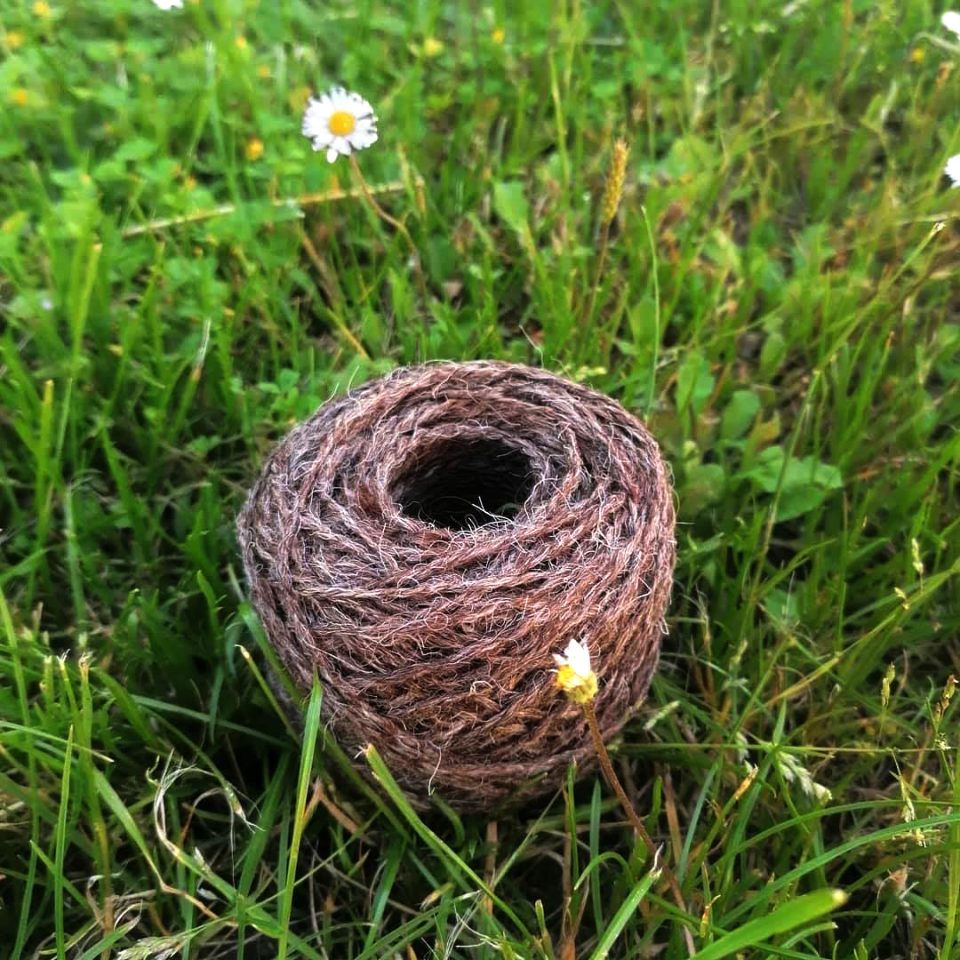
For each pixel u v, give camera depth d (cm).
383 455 19
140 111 35
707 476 26
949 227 32
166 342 30
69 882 19
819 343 30
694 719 23
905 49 39
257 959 21
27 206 33
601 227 34
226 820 22
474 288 31
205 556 24
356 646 17
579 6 39
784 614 24
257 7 40
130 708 20
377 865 22
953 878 17
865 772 23
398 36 40
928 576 26
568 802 19
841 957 20
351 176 34
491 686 18
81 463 27
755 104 36
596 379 29
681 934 19
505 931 20
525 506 19
